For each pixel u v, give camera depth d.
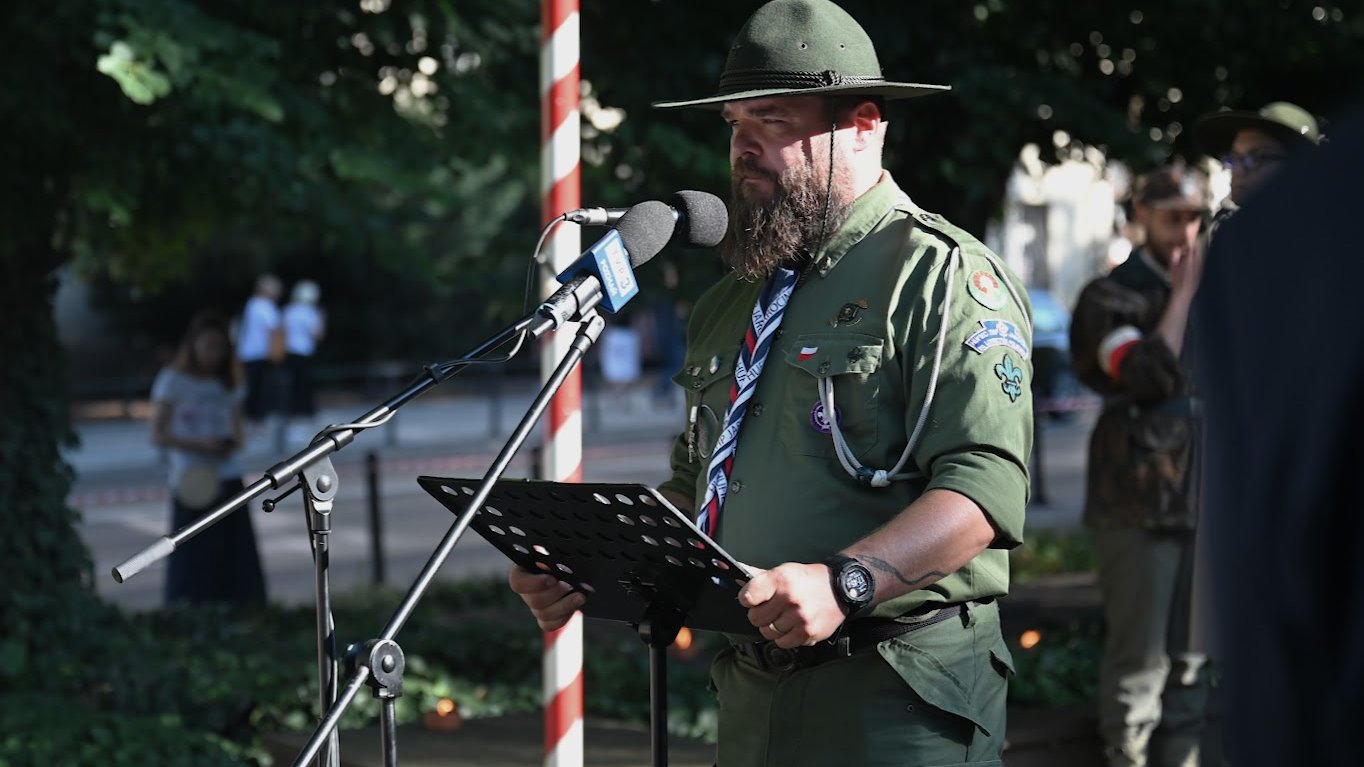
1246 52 12.26
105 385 36.06
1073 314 7.32
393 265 12.34
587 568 4.29
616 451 30.36
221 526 13.80
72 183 11.12
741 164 4.43
